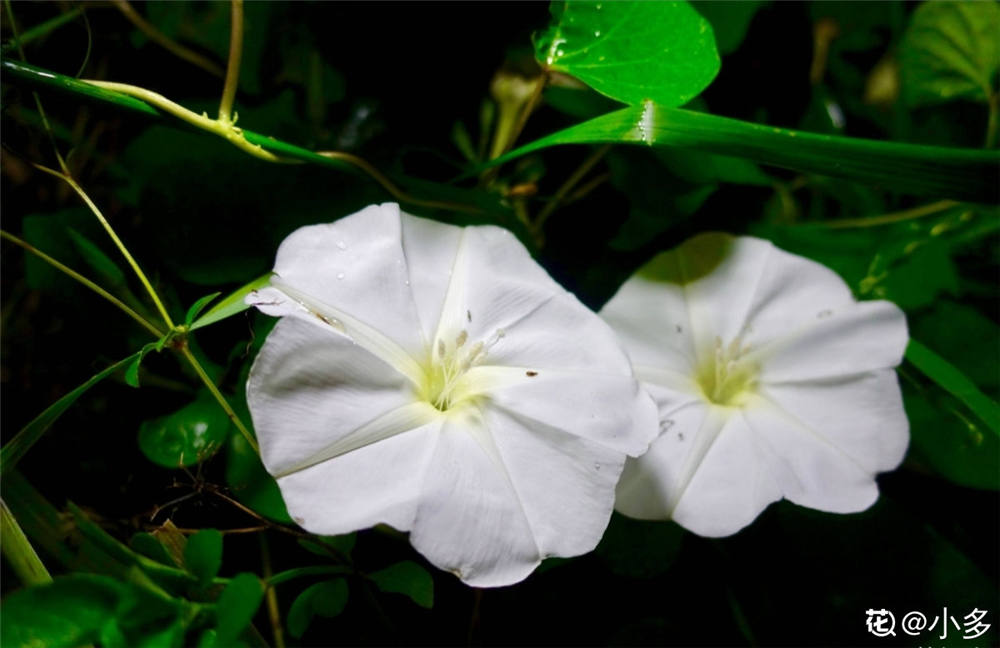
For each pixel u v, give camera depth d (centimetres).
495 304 58
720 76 70
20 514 56
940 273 67
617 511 60
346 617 61
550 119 67
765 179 64
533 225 67
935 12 68
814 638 63
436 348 57
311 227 56
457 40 67
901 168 58
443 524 54
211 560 53
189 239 62
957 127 71
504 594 63
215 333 62
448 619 62
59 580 51
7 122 58
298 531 58
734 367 62
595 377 57
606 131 59
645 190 65
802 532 63
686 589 64
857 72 74
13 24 58
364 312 56
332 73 66
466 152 67
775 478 59
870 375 62
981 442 64
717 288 62
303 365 54
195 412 60
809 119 72
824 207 71
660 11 61
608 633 64
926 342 67
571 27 61
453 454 55
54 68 63
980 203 59
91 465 62
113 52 65
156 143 62
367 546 61
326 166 61
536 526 55
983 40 68
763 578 64
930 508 67
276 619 59
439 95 67
